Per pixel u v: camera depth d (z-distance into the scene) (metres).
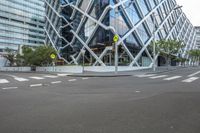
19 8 122.00
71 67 42.84
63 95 11.52
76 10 60.38
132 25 52.28
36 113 7.48
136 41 54.75
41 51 59.94
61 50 71.81
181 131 5.50
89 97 10.75
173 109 7.91
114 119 6.61
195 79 20.92
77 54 60.53
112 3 47.06
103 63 48.88
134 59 52.88
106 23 47.25
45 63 61.88
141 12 56.50
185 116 6.94
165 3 76.75
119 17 48.97
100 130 5.61
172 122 6.27
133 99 10.02
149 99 9.97
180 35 97.56
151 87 14.68
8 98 10.60
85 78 25.00
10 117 6.97
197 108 8.05
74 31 61.72
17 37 120.00
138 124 6.08
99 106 8.53
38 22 133.12
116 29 47.47
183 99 9.86
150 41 60.41
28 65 68.81
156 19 66.38
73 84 17.45
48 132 5.50
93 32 51.62
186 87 14.34
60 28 72.31
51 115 7.18
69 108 8.23
